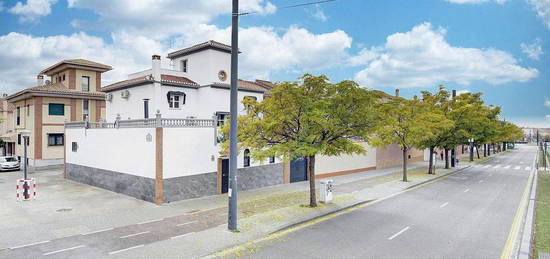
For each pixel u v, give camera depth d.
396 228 13.56
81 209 16.36
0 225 13.51
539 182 27.25
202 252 10.60
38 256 10.30
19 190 20.08
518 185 25.52
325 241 11.91
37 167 34.78
